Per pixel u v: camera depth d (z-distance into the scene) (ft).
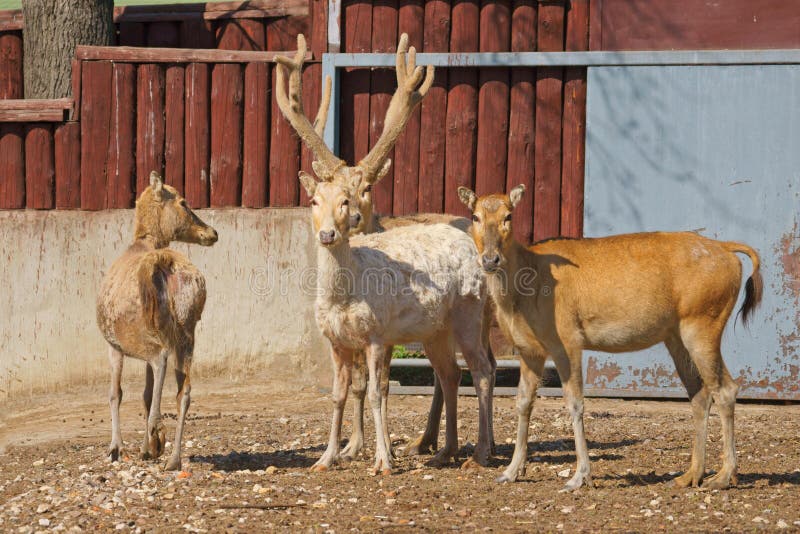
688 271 65.92
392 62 108.27
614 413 98.68
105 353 113.19
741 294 104.01
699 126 104.99
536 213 109.19
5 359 113.19
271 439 86.94
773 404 106.22
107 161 114.01
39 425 101.55
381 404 75.05
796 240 103.71
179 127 113.80
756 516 58.18
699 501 62.28
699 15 105.60
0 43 126.52
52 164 114.62
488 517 58.44
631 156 106.11
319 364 111.65
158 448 73.20
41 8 122.11
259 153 112.78
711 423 93.09
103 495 64.28
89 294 113.39
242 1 118.83
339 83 110.11
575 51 107.34
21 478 73.05
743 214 104.68
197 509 60.59
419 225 77.97
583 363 106.22
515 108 109.19
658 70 105.40
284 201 112.68
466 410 99.71
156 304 70.95
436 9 109.29
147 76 113.80
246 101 112.98
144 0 226.38
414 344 117.39
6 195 114.73
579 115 108.06
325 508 60.85
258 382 112.27
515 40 108.47
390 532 54.75
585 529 55.36
